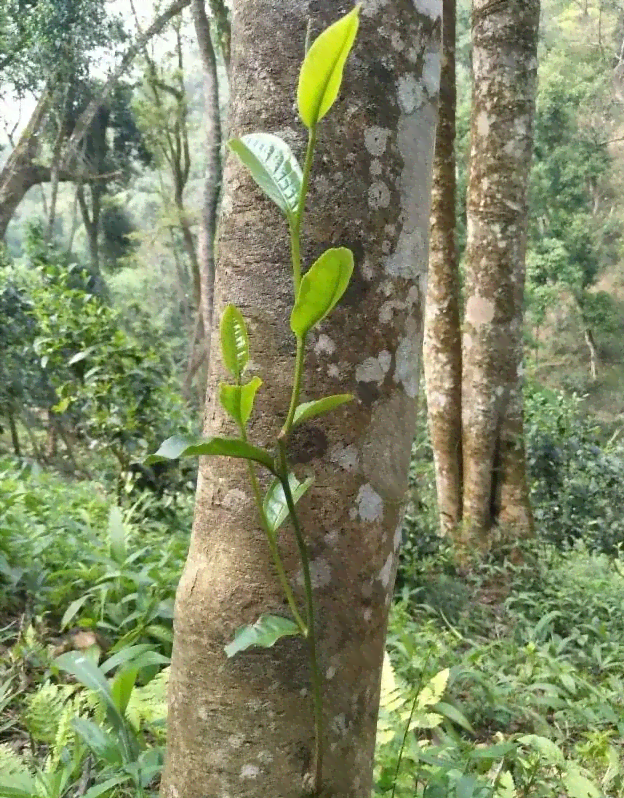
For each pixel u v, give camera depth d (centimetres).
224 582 136
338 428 135
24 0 1484
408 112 141
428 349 714
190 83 2378
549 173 1920
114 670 283
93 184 1970
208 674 137
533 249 1952
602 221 2145
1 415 788
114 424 559
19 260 859
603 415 1964
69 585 319
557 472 861
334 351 135
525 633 489
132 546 404
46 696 215
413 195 143
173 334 2245
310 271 87
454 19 670
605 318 2009
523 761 261
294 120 134
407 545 601
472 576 618
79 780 199
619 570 678
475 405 677
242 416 99
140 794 178
